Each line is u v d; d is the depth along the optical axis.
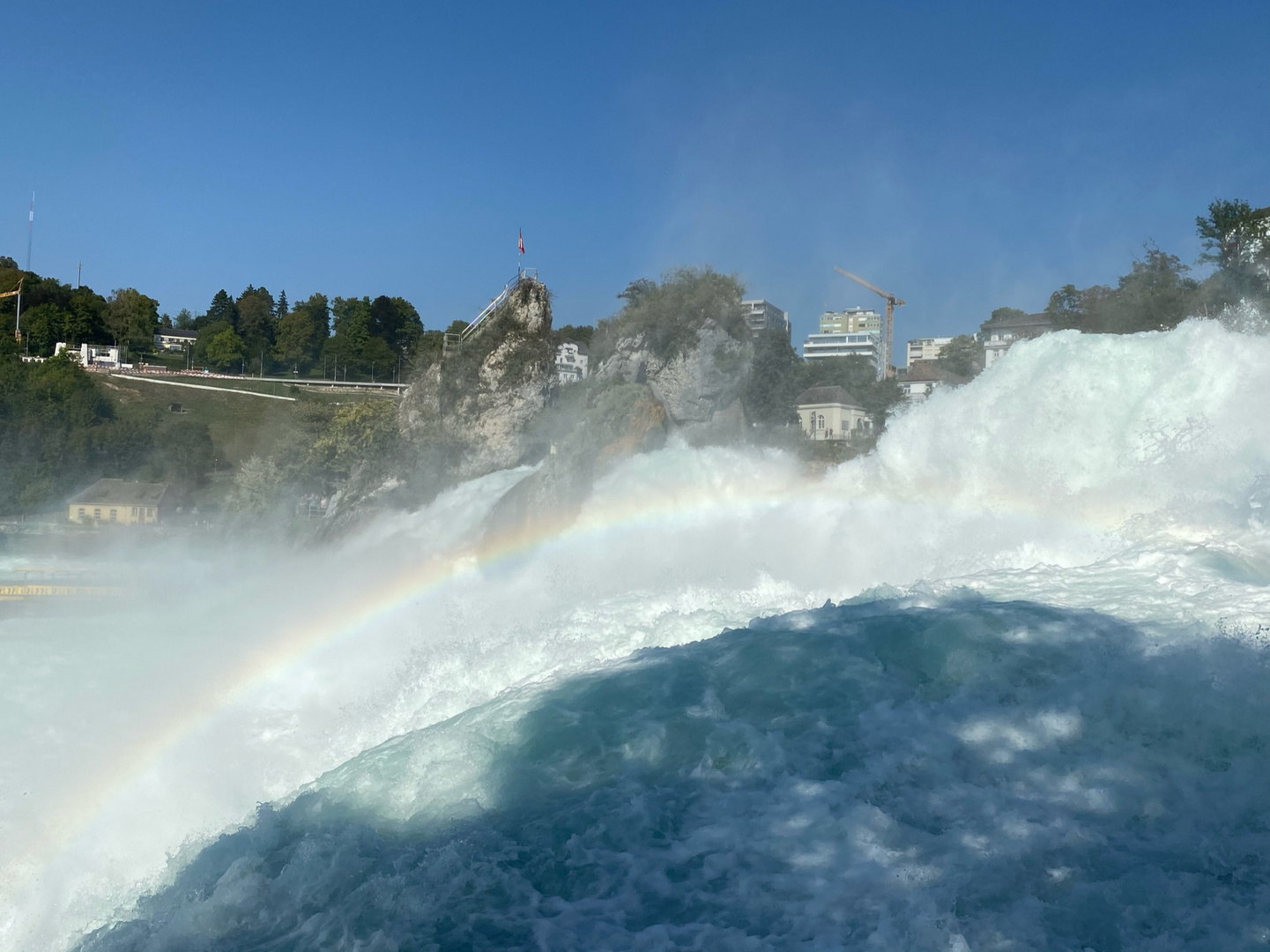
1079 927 5.06
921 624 9.29
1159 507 13.53
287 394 130.62
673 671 9.44
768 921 5.46
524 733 8.63
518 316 31.14
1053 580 10.72
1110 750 6.88
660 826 6.71
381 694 13.51
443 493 31.16
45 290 176.50
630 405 26.45
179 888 7.44
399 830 7.46
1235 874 5.37
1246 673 7.39
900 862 5.82
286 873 6.96
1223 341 13.73
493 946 5.58
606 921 5.69
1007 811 6.26
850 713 7.88
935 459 16.48
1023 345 16.03
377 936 5.84
